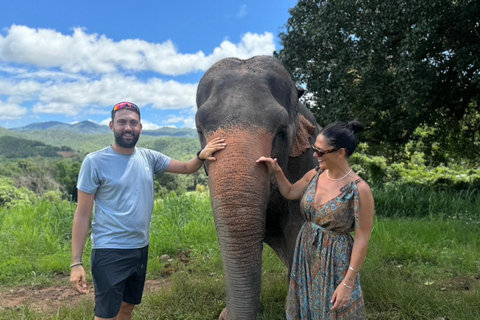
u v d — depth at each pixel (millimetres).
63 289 5051
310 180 2646
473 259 5086
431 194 9680
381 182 13180
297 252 2586
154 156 3027
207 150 2434
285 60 11867
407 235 6418
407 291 3885
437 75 10773
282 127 2717
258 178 2379
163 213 7875
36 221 7625
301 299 2533
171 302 3998
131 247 2740
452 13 10086
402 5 9586
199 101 3008
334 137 2330
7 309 4297
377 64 10414
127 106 2756
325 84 11188
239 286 2299
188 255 6176
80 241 2645
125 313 3068
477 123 13219
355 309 2379
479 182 11977
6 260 5898
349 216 2369
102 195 2734
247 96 2678
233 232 2291
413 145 16297
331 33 10461
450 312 3555
